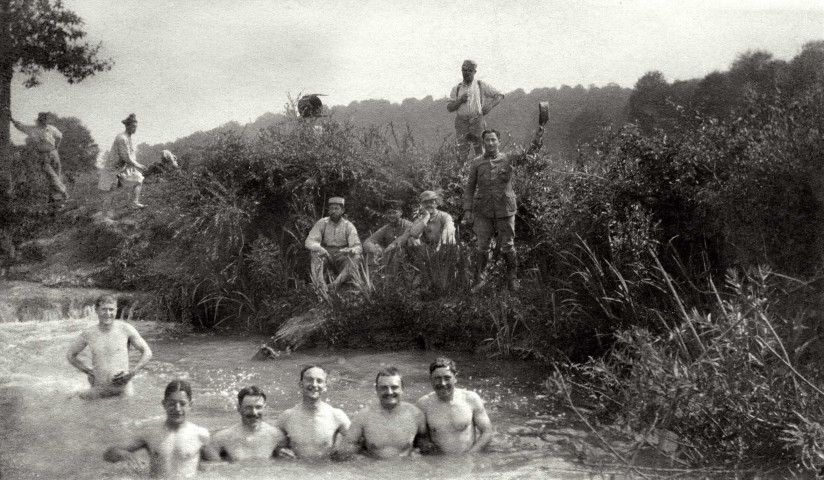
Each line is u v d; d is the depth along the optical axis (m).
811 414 4.42
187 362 7.88
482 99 11.28
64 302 10.06
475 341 8.27
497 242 8.99
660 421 4.71
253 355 8.22
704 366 4.82
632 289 7.14
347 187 11.17
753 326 5.12
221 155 11.17
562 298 8.05
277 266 10.27
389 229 9.88
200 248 10.63
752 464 4.50
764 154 6.70
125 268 11.02
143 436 5.04
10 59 10.03
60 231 11.16
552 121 10.63
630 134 8.34
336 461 4.96
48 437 5.06
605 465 4.54
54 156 10.92
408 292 8.84
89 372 6.42
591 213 8.19
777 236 6.50
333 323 8.66
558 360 7.46
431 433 5.16
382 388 5.18
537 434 5.43
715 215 7.07
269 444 5.10
